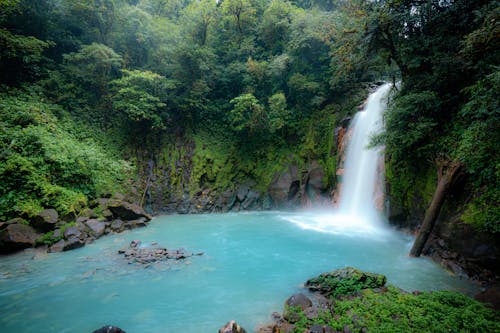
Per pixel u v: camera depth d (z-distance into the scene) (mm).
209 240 13211
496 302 6188
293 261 10273
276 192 21688
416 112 11539
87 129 20125
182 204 20938
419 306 5809
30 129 14273
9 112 15617
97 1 22328
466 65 10352
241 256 10836
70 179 14820
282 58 22453
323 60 22922
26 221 11609
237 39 26719
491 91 7168
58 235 11617
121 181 19094
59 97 19734
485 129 7629
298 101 23406
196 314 6543
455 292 6906
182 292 7691
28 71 19578
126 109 20594
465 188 9641
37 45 18469
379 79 21406
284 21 23953
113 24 23578
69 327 6031
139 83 21172
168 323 6168
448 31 12297
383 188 15008
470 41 8383
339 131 20391
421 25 13211
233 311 6680
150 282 8312
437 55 11711
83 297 7367
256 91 24594
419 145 12109
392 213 13945
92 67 20797
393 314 5559
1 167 12219
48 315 6508
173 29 26328
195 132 23969
